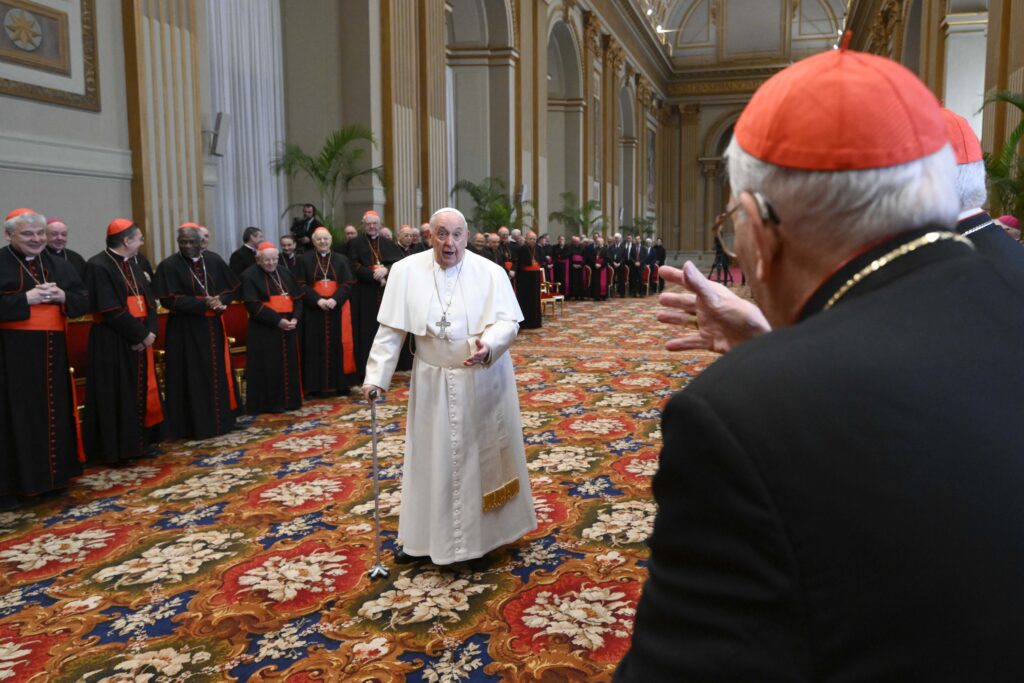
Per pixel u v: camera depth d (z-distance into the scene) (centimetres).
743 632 67
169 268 581
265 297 666
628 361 920
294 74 1109
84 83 670
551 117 2100
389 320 346
